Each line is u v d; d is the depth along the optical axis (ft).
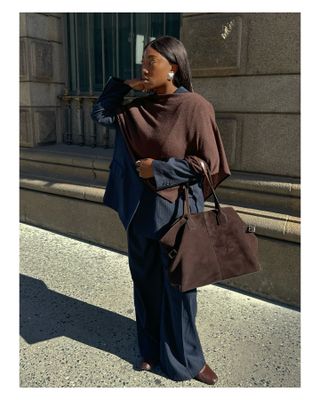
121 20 14.19
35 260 11.74
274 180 9.73
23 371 7.24
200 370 7.04
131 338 8.23
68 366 7.39
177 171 5.97
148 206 6.47
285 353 7.66
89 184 12.98
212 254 6.18
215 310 9.12
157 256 7.09
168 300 6.87
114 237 12.44
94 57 15.16
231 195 10.36
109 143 15.10
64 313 9.07
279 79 9.35
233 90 9.99
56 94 15.94
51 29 15.34
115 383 6.97
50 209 14.03
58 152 14.49
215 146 6.14
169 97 6.15
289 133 9.46
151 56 6.13
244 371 7.22
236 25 9.58
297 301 9.23
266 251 9.44
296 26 8.95
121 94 6.86
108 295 9.80
